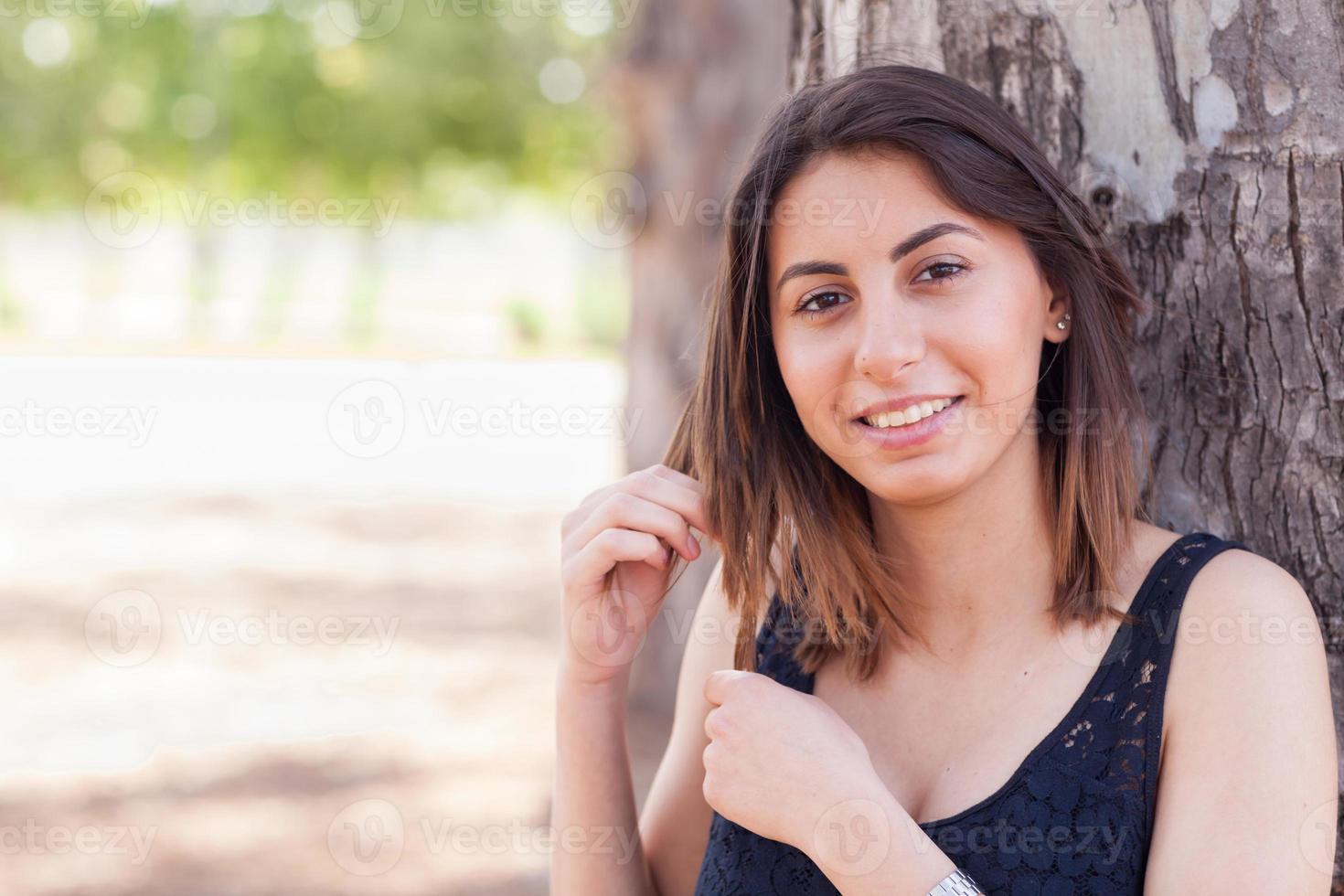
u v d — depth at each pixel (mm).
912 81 1358
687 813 1644
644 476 1607
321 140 17547
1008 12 1686
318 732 5090
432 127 17219
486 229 23344
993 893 1277
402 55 16750
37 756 4797
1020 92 1688
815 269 1356
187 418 14477
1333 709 1565
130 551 8508
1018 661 1382
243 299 21484
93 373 14844
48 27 17266
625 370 5629
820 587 1486
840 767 1310
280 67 17219
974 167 1315
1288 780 1190
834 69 1870
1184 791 1235
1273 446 1587
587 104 15336
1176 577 1311
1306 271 1553
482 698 5605
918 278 1333
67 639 6426
